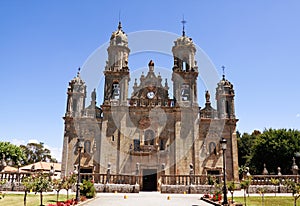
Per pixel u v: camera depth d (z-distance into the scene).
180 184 40.34
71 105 49.81
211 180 39.97
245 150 78.81
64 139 47.75
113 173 44.97
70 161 46.88
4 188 36.22
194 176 40.94
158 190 44.03
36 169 62.66
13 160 65.12
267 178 41.25
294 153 58.75
